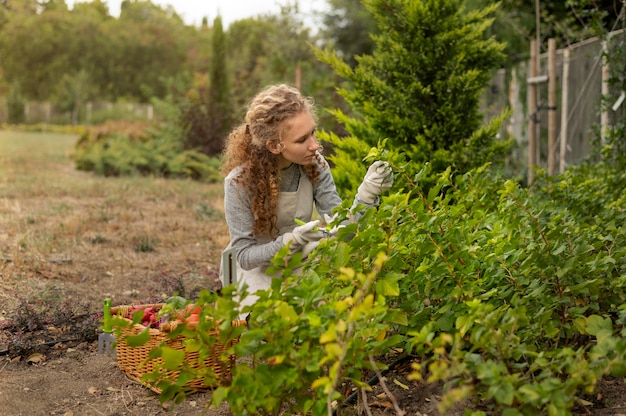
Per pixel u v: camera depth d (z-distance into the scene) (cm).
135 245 739
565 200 458
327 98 1370
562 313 318
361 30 2203
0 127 4525
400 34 596
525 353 259
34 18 7044
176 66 7294
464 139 573
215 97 1653
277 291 250
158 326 358
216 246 757
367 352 256
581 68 886
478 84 569
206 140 1577
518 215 324
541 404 245
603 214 434
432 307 314
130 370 368
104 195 1136
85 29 7069
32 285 555
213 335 303
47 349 423
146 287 584
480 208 379
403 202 294
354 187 535
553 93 840
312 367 234
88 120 4725
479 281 303
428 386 326
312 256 275
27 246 688
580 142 893
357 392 309
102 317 453
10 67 6994
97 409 333
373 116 565
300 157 352
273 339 241
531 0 1174
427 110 580
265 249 347
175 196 1153
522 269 315
